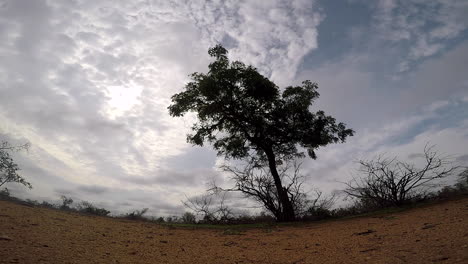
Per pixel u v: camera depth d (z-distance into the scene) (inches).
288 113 685.3
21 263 134.4
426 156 483.2
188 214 561.3
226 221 554.6
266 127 689.0
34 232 206.1
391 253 173.3
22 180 417.4
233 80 675.4
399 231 246.4
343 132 710.5
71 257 161.8
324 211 565.0
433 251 158.7
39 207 361.1
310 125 698.2
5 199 365.1
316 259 190.4
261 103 705.0
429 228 229.0
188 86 707.4
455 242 167.3
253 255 216.7
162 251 220.8
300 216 578.2
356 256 182.4
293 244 263.0
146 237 278.7
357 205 570.9
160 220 518.3
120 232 283.4
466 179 469.1
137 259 184.7
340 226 369.1
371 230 275.9
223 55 705.6
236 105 684.1
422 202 471.8
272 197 588.7
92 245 204.1
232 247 254.7
